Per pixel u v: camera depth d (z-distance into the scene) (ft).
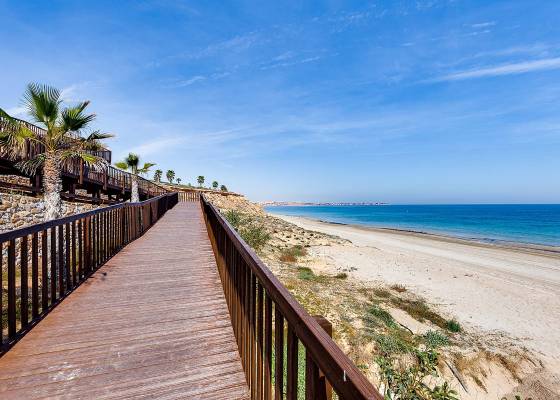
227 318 10.74
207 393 6.97
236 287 9.09
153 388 7.08
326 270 46.47
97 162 26.96
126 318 10.58
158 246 22.88
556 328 30.22
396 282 44.04
